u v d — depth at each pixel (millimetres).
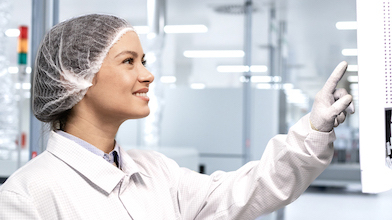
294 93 7465
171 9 4652
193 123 4090
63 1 3973
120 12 4406
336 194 5684
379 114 679
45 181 728
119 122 856
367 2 686
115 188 813
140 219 804
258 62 6172
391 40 674
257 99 4902
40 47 883
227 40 6012
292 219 4246
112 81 809
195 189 1001
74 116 860
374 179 679
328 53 6703
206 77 8148
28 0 2553
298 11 4711
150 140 3412
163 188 929
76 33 821
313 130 775
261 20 5078
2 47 2049
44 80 860
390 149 680
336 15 4820
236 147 3994
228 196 937
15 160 1935
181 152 3494
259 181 859
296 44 6266
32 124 1498
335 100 788
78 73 811
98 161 791
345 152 6496
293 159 810
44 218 716
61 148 796
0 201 694
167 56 7074
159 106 3393
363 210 4688
